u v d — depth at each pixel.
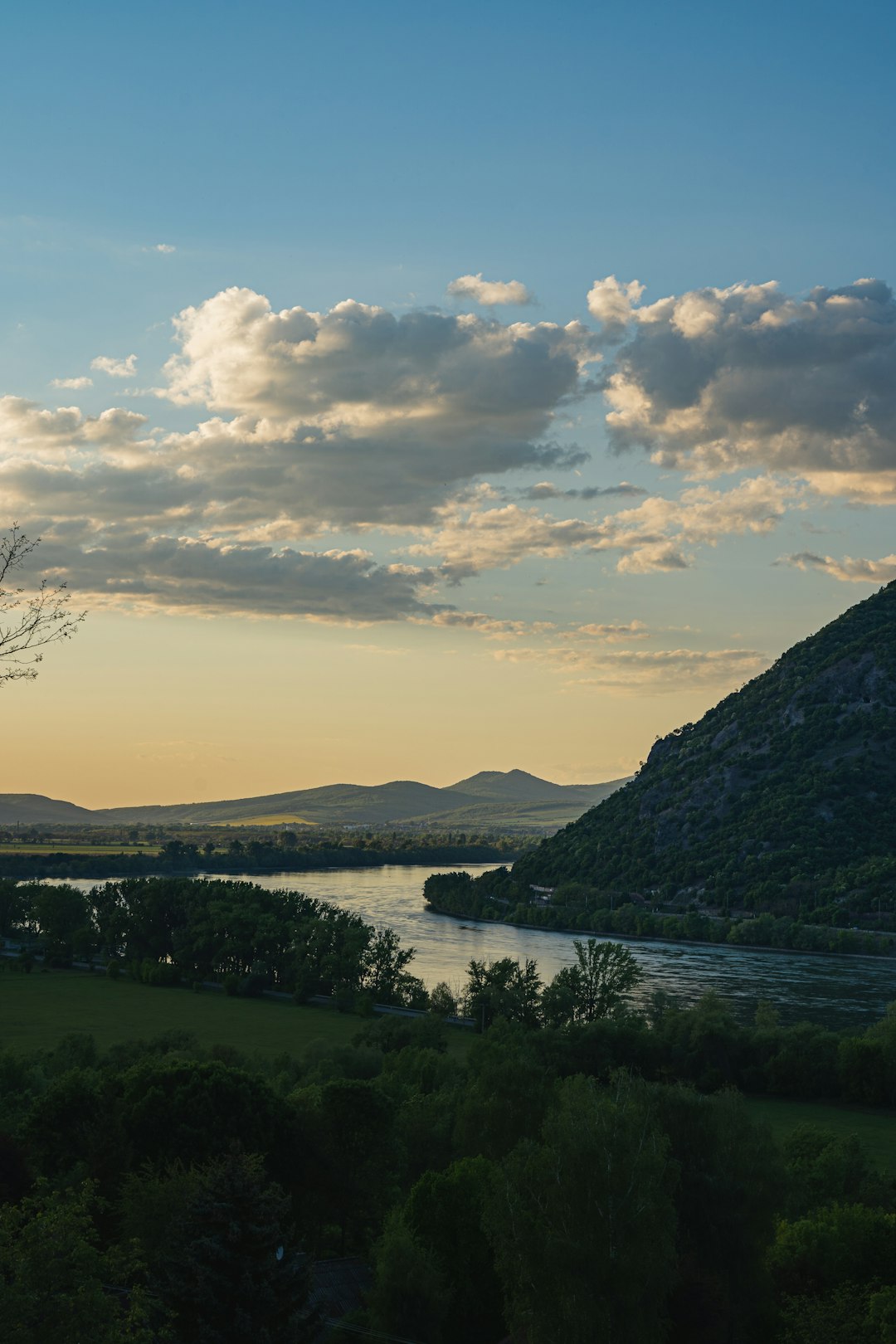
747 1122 68.56
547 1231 56.69
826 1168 86.19
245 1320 46.56
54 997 194.25
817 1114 132.38
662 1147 58.97
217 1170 51.44
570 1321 54.47
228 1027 168.62
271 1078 112.88
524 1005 173.88
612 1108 60.34
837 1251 67.88
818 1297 62.38
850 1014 194.12
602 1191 56.06
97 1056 124.25
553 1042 143.75
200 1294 47.06
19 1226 44.31
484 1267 69.62
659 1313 58.12
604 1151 56.88
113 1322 39.69
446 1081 112.06
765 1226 65.25
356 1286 69.62
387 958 199.62
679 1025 151.88
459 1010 192.50
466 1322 68.56
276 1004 193.62
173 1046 126.88
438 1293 61.34
